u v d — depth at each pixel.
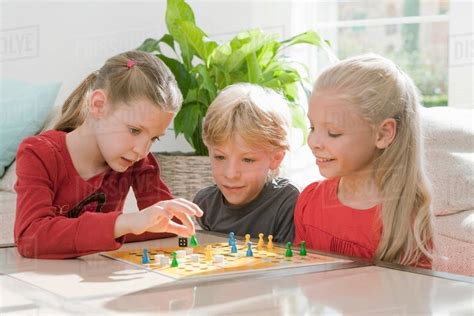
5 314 0.56
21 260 0.83
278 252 0.86
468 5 1.40
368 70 1.04
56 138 1.02
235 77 1.56
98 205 1.05
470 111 1.24
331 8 1.70
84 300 0.60
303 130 1.51
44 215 0.91
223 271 0.73
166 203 0.87
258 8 1.78
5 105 1.37
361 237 1.03
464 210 1.13
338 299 0.60
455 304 0.58
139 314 0.55
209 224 1.26
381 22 1.57
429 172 1.16
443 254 1.09
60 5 1.62
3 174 1.30
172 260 0.77
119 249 0.90
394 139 1.04
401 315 0.54
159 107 1.00
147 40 1.69
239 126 1.17
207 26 1.83
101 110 1.02
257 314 0.55
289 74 1.58
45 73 1.60
